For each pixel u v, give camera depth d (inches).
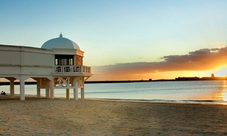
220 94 2731.3
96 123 593.0
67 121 604.1
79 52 1203.9
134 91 4052.7
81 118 653.9
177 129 538.6
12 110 756.0
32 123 563.8
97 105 945.5
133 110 834.8
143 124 593.6
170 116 721.6
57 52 1129.4
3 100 1098.7
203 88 4407.0
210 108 904.9
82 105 929.5
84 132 492.1
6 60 977.5
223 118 690.8
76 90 1194.0
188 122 627.2
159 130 526.3
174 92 3422.7
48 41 1182.9
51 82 1141.1
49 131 490.0
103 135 470.9
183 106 964.0
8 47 981.2
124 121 629.0
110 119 652.7
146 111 816.3
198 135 482.9
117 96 2716.5
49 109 798.5
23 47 1011.3
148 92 3619.6
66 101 1077.8
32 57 1047.6
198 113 783.1
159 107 925.2
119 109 850.8
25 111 741.3
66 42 1165.1
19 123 557.9
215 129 541.0
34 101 1043.3
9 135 446.6
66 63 1163.3
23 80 1026.1
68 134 470.3
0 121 576.7
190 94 2849.4
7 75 984.3
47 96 1369.3
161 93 3243.1
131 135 476.4
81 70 1163.3
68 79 1179.9
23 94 1063.0
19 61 1006.4
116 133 490.3
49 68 1123.9
